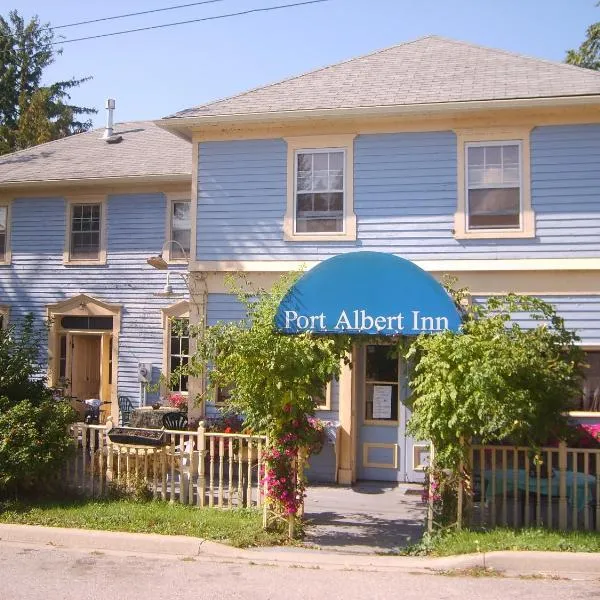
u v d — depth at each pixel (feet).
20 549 26.78
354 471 40.47
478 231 39.86
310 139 42.19
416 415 26.61
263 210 42.63
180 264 55.52
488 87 40.88
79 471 33.37
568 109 38.99
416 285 27.71
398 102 40.24
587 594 21.53
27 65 135.64
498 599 21.07
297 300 28.55
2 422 30.68
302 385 28.07
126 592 21.80
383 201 41.09
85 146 64.54
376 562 25.12
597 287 38.45
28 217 59.26
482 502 27.45
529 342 26.68
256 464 35.35
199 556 26.05
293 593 21.71
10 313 59.06
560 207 39.06
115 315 56.80
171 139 62.85
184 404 50.96
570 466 32.50
